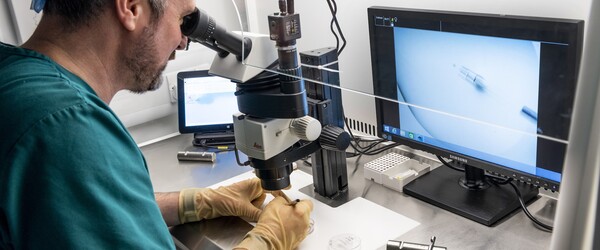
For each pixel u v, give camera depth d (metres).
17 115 0.81
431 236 1.27
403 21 1.15
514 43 1.02
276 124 1.24
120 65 0.97
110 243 0.83
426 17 1.13
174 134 2.04
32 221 0.80
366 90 1.15
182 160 1.81
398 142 1.44
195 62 1.93
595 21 0.52
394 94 1.17
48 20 0.91
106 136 0.85
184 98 1.90
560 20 0.91
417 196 1.43
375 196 1.47
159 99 1.96
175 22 1.00
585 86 0.54
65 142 0.81
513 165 1.21
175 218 1.42
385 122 1.44
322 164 1.44
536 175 1.17
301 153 1.33
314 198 1.48
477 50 1.09
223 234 1.37
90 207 0.81
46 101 0.82
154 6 0.93
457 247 1.22
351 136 1.47
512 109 1.06
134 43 0.94
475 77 1.10
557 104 0.89
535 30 0.97
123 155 0.87
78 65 0.91
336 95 1.36
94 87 0.94
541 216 1.29
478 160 1.27
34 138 0.80
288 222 1.27
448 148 1.33
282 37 1.12
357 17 1.17
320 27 1.15
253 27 1.22
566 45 0.89
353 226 1.34
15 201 0.79
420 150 1.47
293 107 1.17
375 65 1.16
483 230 1.28
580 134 0.54
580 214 0.55
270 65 1.18
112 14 0.90
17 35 1.87
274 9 1.18
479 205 1.34
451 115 1.26
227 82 1.87
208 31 1.10
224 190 1.45
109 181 0.84
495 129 1.18
